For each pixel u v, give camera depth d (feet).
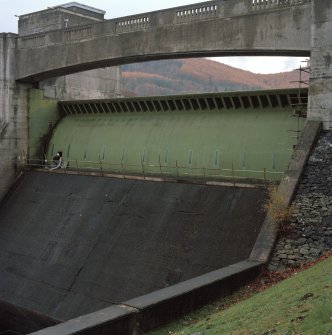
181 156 114.52
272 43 95.86
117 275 96.07
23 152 149.59
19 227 127.65
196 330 50.93
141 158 122.72
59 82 158.61
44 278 107.24
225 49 102.42
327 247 72.02
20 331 110.42
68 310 95.61
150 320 54.70
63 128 151.02
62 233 115.65
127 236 103.09
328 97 88.07
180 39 109.09
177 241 94.43
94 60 125.08
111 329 50.88
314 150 85.92
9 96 145.28
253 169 102.27
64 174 136.46
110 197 116.37
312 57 89.81
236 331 45.34
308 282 54.95
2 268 118.21
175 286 61.21
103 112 143.02
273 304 50.75
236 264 72.38
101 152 133.59
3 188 145.28
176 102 123.24
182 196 103.45
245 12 99.09
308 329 38.32
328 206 76.79
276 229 77.25
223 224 91.09
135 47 116.88
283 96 104.22
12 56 144.87
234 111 113.50
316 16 89.04
